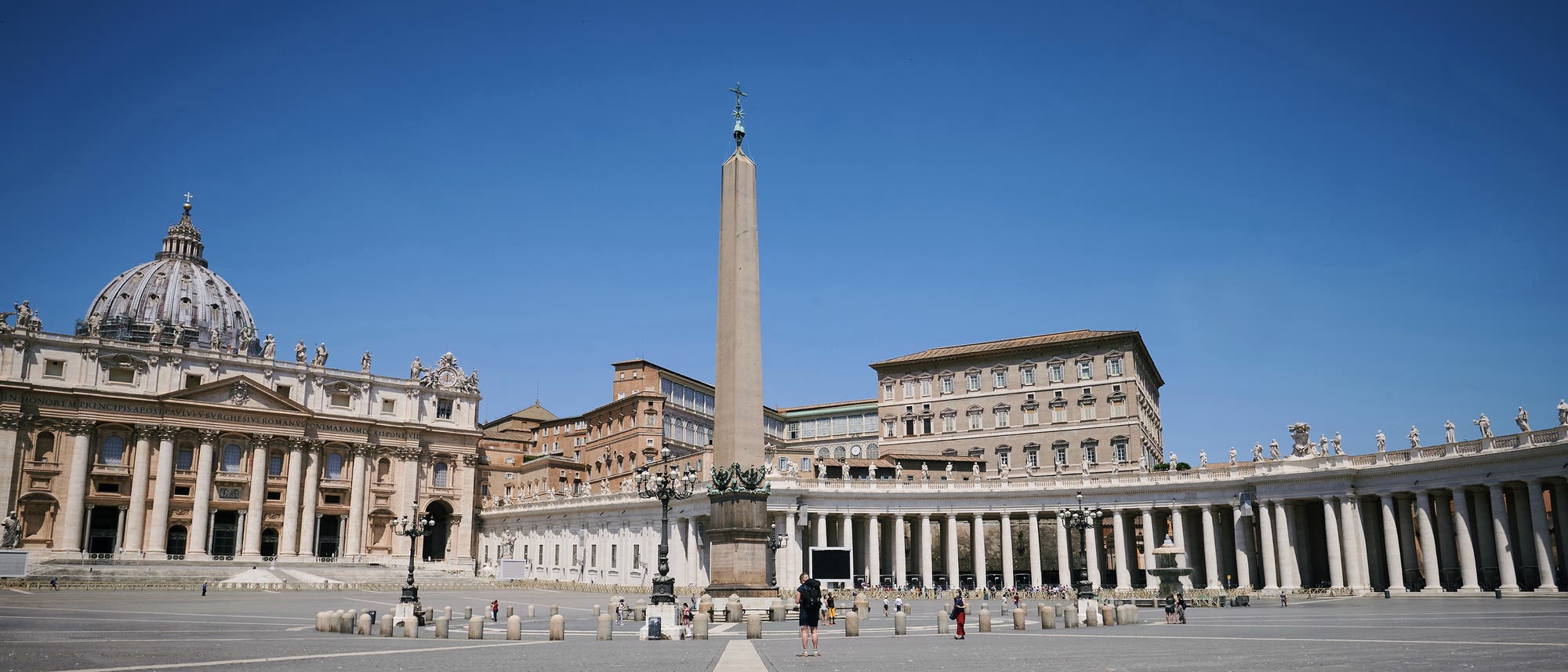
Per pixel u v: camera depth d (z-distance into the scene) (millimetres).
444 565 115375
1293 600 63469
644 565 90312
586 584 92812
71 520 99188
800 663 22812
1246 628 34469
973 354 107250
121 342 105312
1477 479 61062
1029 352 104812
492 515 123188
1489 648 23734
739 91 45906
